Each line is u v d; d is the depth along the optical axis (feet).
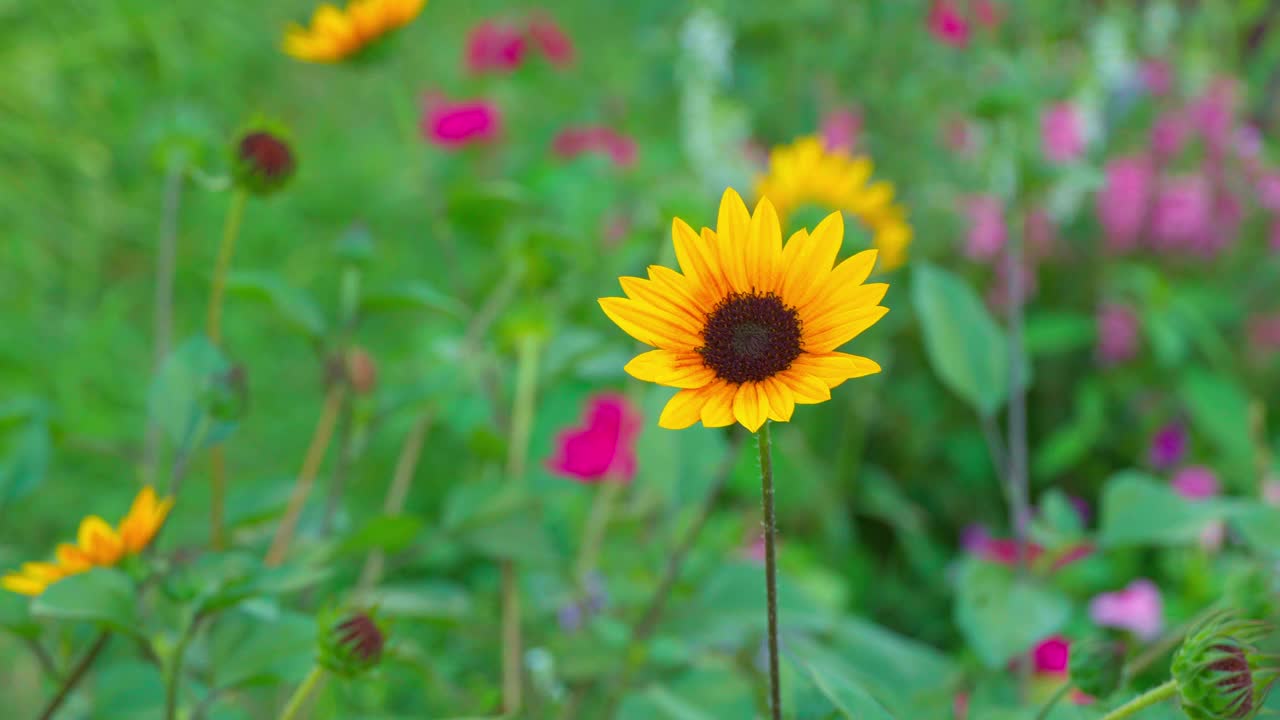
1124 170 6.39
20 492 3.48
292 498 3.75
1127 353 6.13
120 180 7.72
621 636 3.75
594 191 5.23
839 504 5.88
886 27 7.00
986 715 3.13
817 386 2.69
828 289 2.77
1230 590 3.26
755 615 3.73
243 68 9.12
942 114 6.74
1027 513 3.78
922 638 5.53
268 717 3.76
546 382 4.04
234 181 3.52
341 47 3.92
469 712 3.76
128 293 7.21
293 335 6.88
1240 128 6.71
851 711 2.79
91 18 8.22
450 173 7.77
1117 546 3.57
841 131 6.73
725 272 2.79
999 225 6.39
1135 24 6.95
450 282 6.82
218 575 3.14
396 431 5.54
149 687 3.32
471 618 3.89
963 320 3.92
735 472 5.34
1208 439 5.98
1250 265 6.64
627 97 8.59
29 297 6.92
